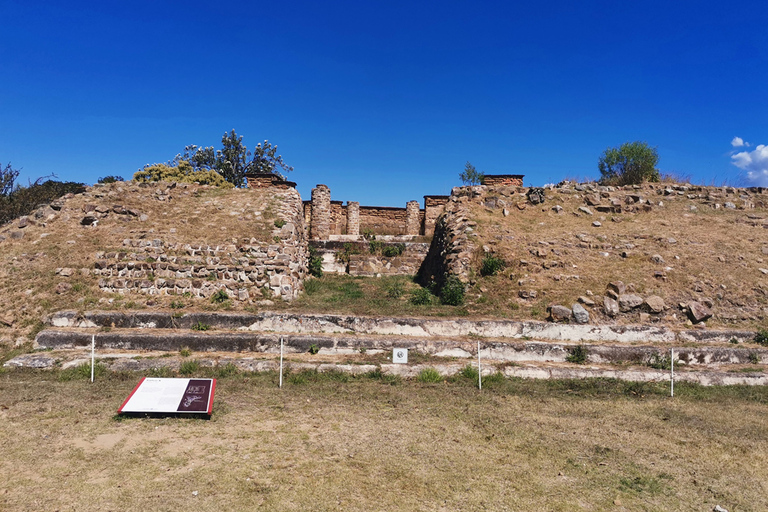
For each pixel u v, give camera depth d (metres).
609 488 5.09
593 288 12.12
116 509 4.32
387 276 17.64
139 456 5.45
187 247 13.03
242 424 6.57
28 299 10.71
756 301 11.98
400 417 7.04
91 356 8.80
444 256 14.51
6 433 5.98
